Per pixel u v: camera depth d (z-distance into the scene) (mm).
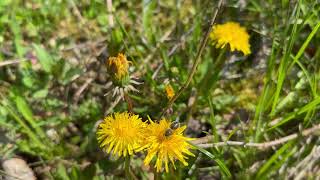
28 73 262
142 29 293
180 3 303
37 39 282
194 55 279
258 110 240
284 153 242
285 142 247
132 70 273
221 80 278
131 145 191
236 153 241
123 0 304
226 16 300
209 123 263
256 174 231
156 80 270
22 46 274
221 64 281
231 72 283
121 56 201
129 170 216
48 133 248
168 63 268
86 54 284
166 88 234
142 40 287
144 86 266
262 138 251
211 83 261
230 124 263
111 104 262
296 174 232
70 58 281
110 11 274
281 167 233
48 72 261
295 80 273
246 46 252
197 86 262
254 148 239
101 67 279
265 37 288
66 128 254
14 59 270
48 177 236
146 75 274
